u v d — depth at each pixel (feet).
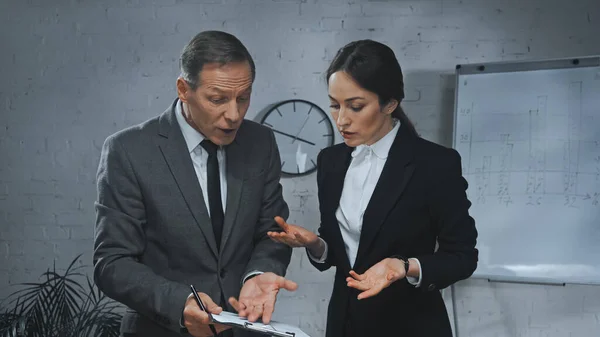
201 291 5.78
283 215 6.51
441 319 6.72
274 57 13.37
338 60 6.22
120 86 13.50
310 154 13.20
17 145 13.62
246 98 5.57
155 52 13.48
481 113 12.26
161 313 5.32
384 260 6.00
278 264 6.02
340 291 6.88
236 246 5.94
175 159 5.83
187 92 5.51
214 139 5.71
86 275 13.35
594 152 11.73
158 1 13.47
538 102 12.01
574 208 11.75
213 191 5.95
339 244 6.82
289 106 13.24
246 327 4.93
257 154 6.22
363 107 6.21
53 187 13.60
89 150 13.55
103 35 13.52
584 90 11.82
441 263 6.32
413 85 13.12
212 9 13.43
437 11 13.10
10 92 13.62
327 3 13.29
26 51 13.60
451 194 6.56
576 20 12.82
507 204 12.03
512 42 12.95
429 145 6.76
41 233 13.61
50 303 11.99
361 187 6.80
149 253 5.92
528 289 12.78
